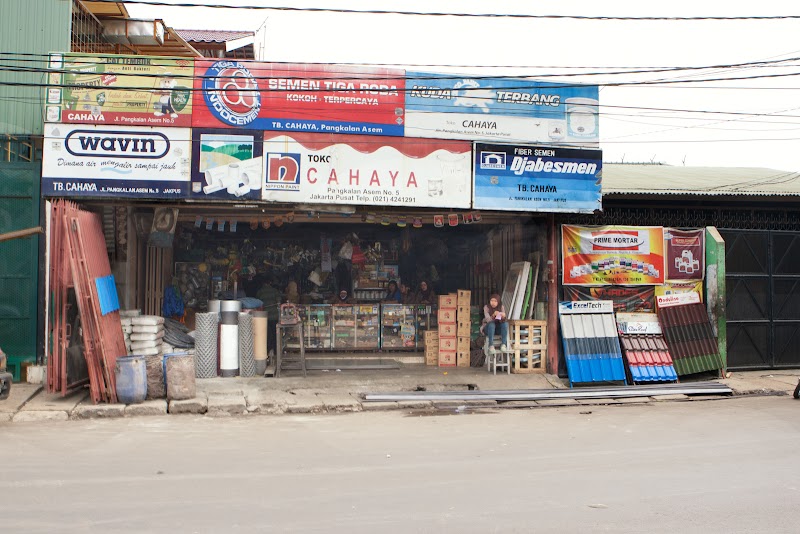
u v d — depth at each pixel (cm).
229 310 1373
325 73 1288
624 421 1050
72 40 1383
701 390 1320
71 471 714
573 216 1458
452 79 1328
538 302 1464
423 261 1766
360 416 1109
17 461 762
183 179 1235
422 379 1367
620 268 1431
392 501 608
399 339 1641
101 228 1295
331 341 1619
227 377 1359
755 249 1550
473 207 1335
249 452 816
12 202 1286
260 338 1402
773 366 1545
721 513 580
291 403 1162
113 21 1564
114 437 912
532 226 1488
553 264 1418
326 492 637
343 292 1669
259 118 1261
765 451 824
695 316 1448
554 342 1409
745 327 1532
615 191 1451
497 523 549
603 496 627
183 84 1241
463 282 1798
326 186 1280
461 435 934
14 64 1309
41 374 1259
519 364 1434
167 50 1686
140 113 1227
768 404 1224
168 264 1650
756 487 661
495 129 1348
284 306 1412
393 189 1304
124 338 1289
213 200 1250
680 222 1520
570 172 1381
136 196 1223
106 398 1137
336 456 795
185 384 1148
